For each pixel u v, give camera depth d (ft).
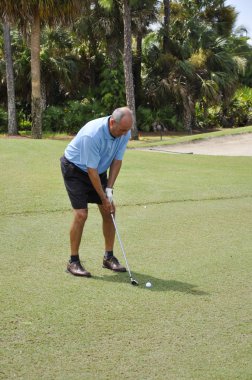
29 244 17.63
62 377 9.46
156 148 55.57
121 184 29.30
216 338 11.06
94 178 14.40
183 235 19.06
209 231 19.66
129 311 12.36
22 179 29.94
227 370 9.77
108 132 14.08
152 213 22.63
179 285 14.08
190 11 102.42
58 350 10.44
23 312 12.17
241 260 16.21
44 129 89.45
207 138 59.52
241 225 20.65
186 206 24.16
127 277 14.69
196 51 94.99
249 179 31.78
